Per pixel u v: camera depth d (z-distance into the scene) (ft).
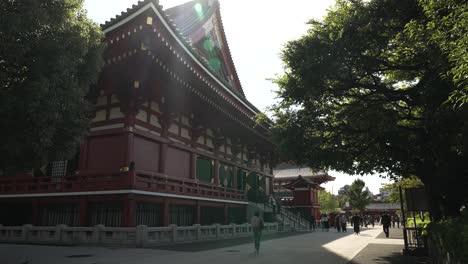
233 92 94.58
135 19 61.67
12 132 33.27
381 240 84.58
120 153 73.67
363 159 55.31
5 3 31.42
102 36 44.91
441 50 30.04
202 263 42.98
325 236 100.37
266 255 52.03
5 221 83.46
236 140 124.26
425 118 41.06
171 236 69.77
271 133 56.13
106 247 60.54
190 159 95.20
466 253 19.94
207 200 94.53
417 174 51.13
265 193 149.79
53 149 38.91
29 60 33.47
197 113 97.66
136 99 74.69
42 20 33.68
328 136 52.01
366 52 42.04
